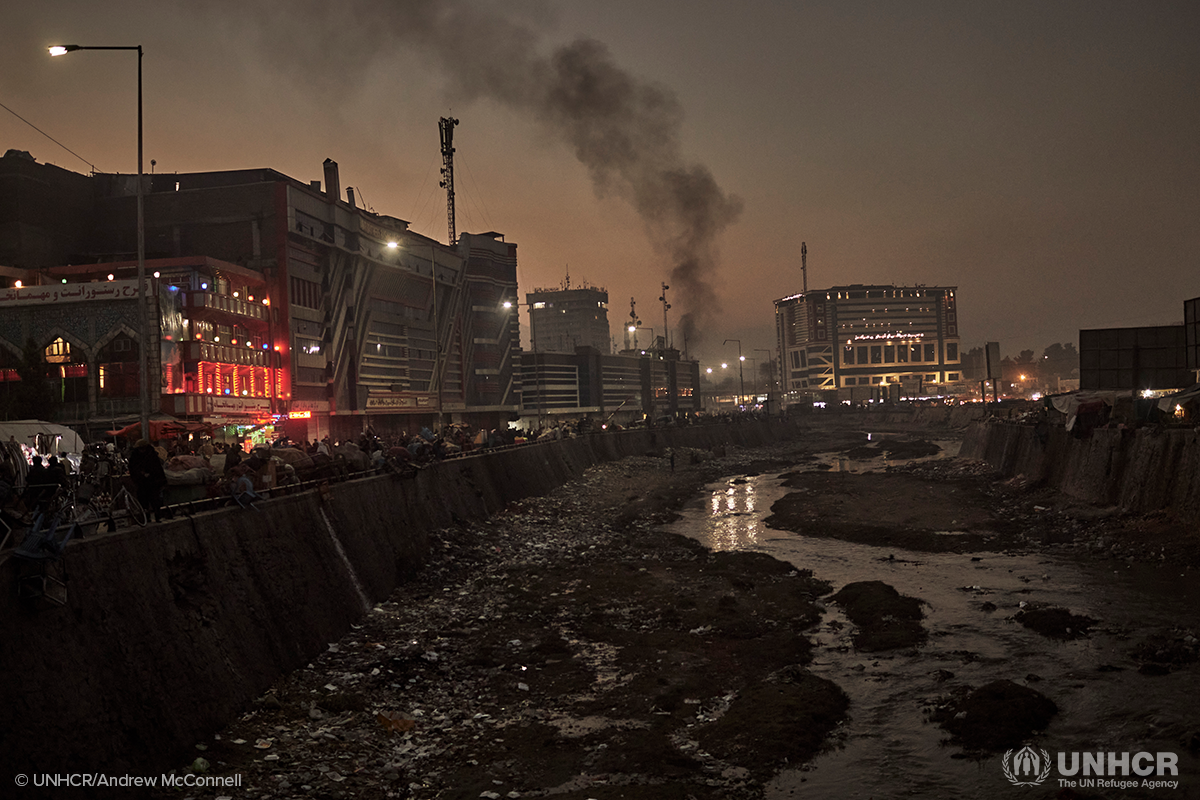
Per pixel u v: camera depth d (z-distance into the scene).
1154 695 15.74
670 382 145.50
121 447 28.05
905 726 15.36
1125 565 27.23
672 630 22.61
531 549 35.16
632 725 15.62
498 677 18.34
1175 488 30.45
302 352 59.84
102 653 12.37
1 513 12.62
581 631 22.30
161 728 12.85
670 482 64.31
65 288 43.94
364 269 69.19
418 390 80.62
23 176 55.56
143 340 24.92
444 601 25.45
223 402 47.44
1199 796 11.81
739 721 15.50
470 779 13.13
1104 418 40.53
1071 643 19.47
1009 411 69.25
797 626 22.69
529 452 53.94
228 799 11.78
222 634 15.79
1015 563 29.25
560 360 113.31
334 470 27.05
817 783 13.09
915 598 24.94
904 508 44.03
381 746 14.43
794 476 66.25
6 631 10.69
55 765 10.54
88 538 13.10
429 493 33.97
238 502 18.77
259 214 57.81
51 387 43.56
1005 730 14.55
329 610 21.08
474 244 95.25
